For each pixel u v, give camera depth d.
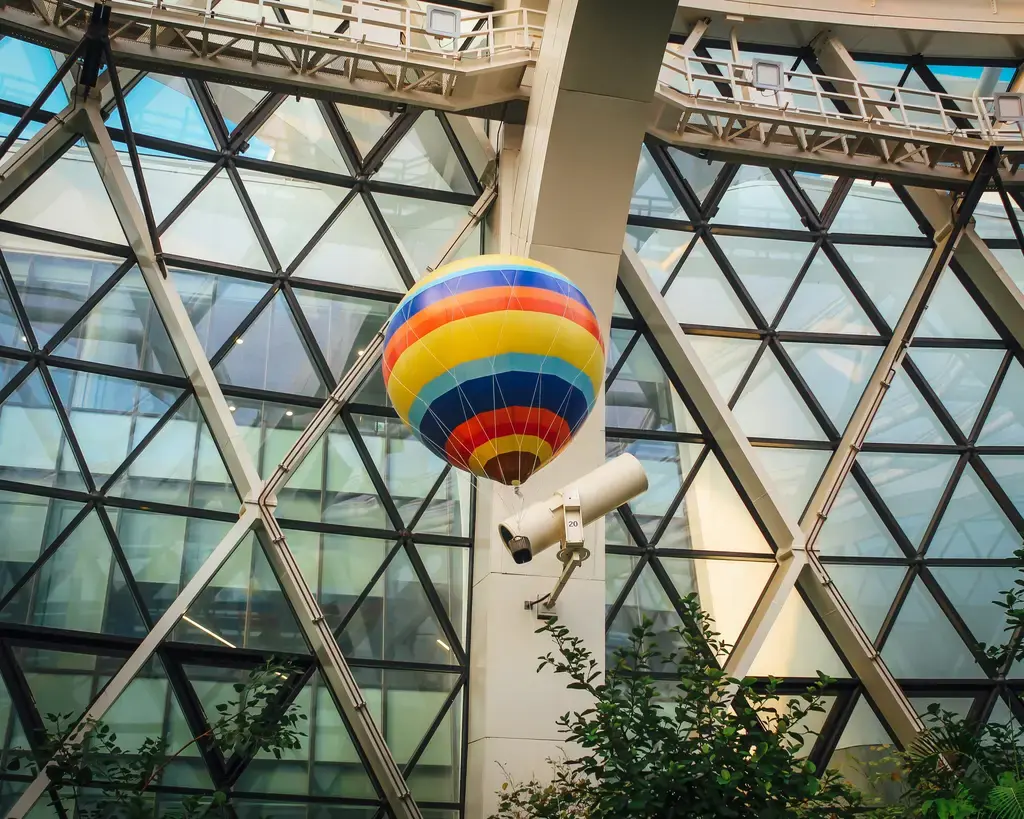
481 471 15.88
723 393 25.92
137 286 22.14
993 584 25.52
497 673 19.83
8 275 20.95
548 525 17.44
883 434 26.44
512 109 23.22
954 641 24.89
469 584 22.33
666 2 18.67
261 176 24.03
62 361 20.81
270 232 23.67
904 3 28.78
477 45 26.33
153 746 16.75
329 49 20.64
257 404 22.39
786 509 24.23
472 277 15.56
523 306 15.23
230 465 21.41
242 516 20.69
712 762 12.65
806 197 27.78
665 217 26.84
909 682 24.19
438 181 25.20
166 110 23.39
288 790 19.70
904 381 27.06
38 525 19.72
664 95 22.17
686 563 24.25
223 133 23.77
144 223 21.81
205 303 22.67
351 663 20.98
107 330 21.56
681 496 24.67
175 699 19.55
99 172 22.34
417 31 21.44
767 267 27.17
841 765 23.19
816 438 26.05
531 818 17.06
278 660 20.23
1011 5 29.05
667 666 22.95
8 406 20.23
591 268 21.38
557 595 19.86
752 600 24.22
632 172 20.72
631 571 23.77
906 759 15.73
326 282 23.66
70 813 17.83
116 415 21.16
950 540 25.70
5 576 19.11
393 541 22.34
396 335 15.80
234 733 16.12
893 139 23.69
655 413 25.36
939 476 26.36
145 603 20.06
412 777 20.52
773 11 27.94
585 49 19.27
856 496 25.86
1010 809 12.06
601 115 20.09
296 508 21.88
